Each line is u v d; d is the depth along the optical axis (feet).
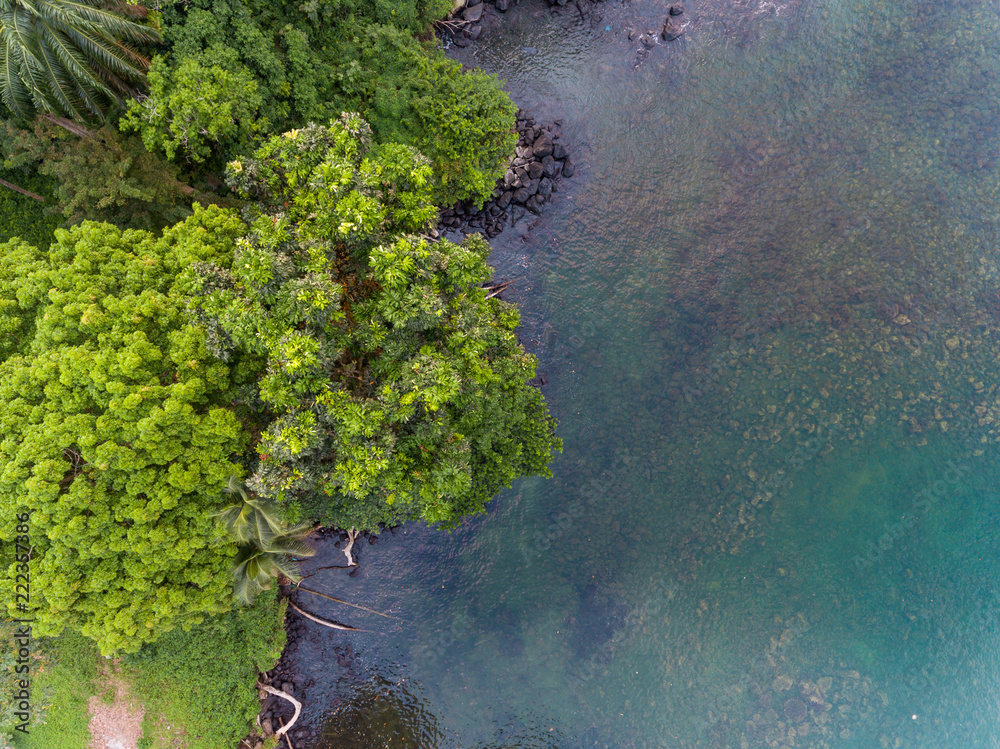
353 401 41.55
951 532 72.43
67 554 40.19
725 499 73.05
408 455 45.37
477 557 71.41
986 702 70.54
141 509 40.50
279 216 42.78
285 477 42.01
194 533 43.09
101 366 40.50
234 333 40.01
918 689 70.49
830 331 75.10
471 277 44.98
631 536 72.49
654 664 70.28
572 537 72.33
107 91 48.55
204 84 49.42
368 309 44.42
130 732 57.57
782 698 70.13
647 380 74.90
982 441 73.05
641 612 71.05
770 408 74.23
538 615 70.79
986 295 74.64
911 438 73.46
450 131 63.93
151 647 57.72
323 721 68.69
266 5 55.06
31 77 45.37
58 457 39.55
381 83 62.85
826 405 74.08
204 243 46.21
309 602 69.21
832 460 73.26
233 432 42.86
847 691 70.23
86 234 46.75
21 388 40.73
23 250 49.11
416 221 45.32
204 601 44.70
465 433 48.37
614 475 73.56
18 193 60.08
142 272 45.60
